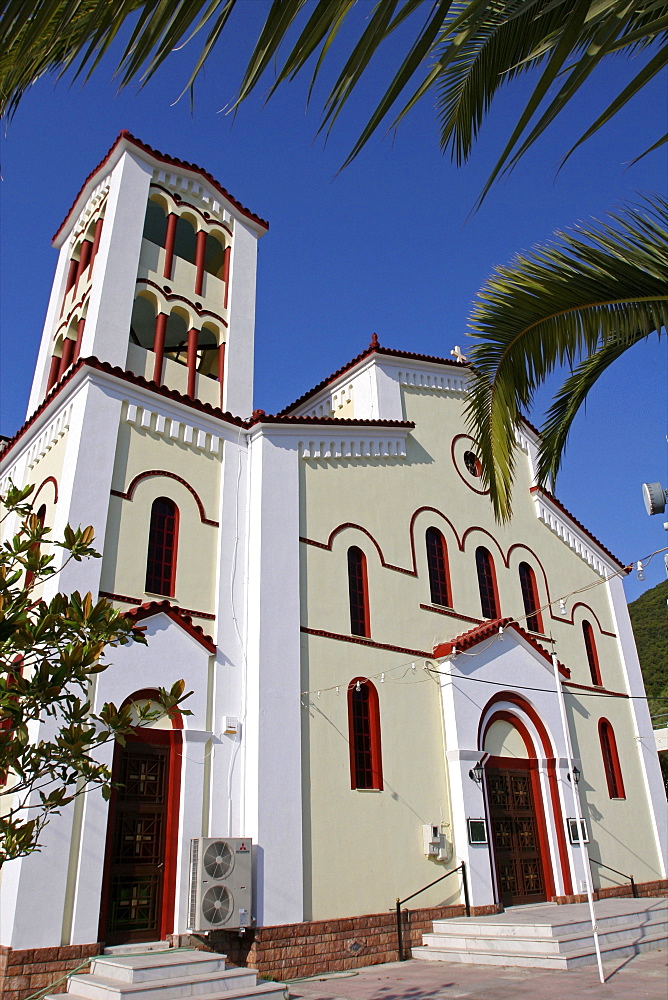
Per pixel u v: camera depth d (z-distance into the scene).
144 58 2.68
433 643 17.47
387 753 15.38
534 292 7.38
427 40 2.89
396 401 19.72
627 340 7.87
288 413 22.53
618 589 25.28
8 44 2.65
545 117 3.43
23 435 16.56
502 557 20.77
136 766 12.26
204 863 11.80
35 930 10.22
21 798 10.98
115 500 13.75
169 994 9.39
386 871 14.31
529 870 17.16
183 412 15.52
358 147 3.01
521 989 10.73
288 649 14.55
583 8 3.25
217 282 18.92
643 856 20.73
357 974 12.49
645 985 10.61
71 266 19.88
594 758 20.81
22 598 5.89
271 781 13.25
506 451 8.53
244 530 15.53
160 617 13.23
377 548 17.38
